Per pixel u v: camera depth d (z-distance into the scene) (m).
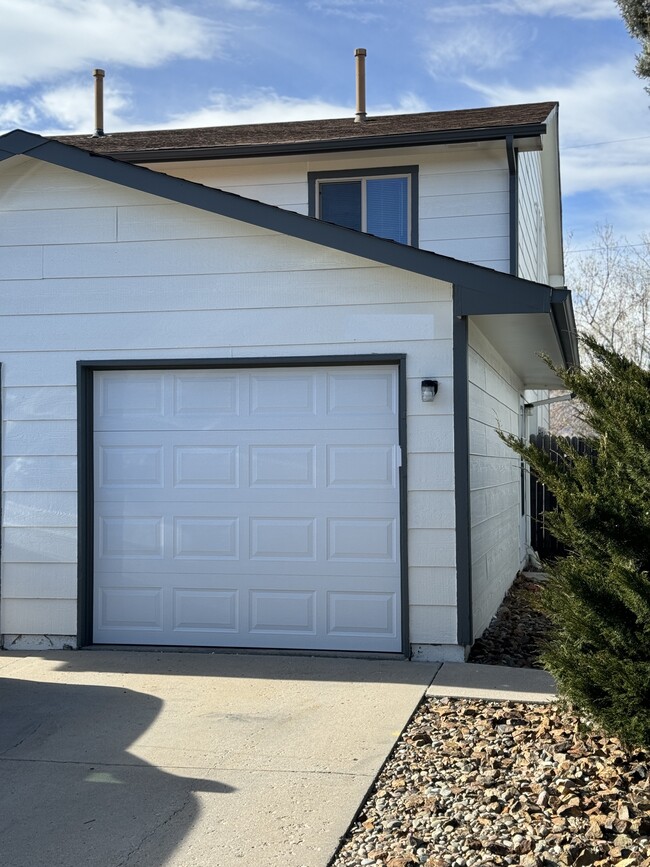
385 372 7.96
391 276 7.86
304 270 8.02
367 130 12.00
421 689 6.68
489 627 9.48
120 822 4.54
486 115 12.72
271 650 7.97
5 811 4.69
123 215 8.33
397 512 7.88
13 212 8.49
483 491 9.03
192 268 8.20
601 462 4.99
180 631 8.20
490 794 4.71
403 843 4.23
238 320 8.12
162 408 8.30
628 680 4.50
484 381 9.17
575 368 5.48
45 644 8.27
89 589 8.30
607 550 4.73
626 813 4.37
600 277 34.84
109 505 8.34
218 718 6.05
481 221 11.37
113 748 5.54
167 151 11.58
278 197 11.87
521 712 6.14
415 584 7.72
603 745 5.30
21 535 8.35
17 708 6.32
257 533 8.10
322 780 4.99
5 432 8.42
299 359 7.98
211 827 4.45
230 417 8.19
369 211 11.72
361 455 7.96
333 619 7.96
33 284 8.45
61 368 8.37
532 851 4.12
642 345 9.76
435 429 7.74
